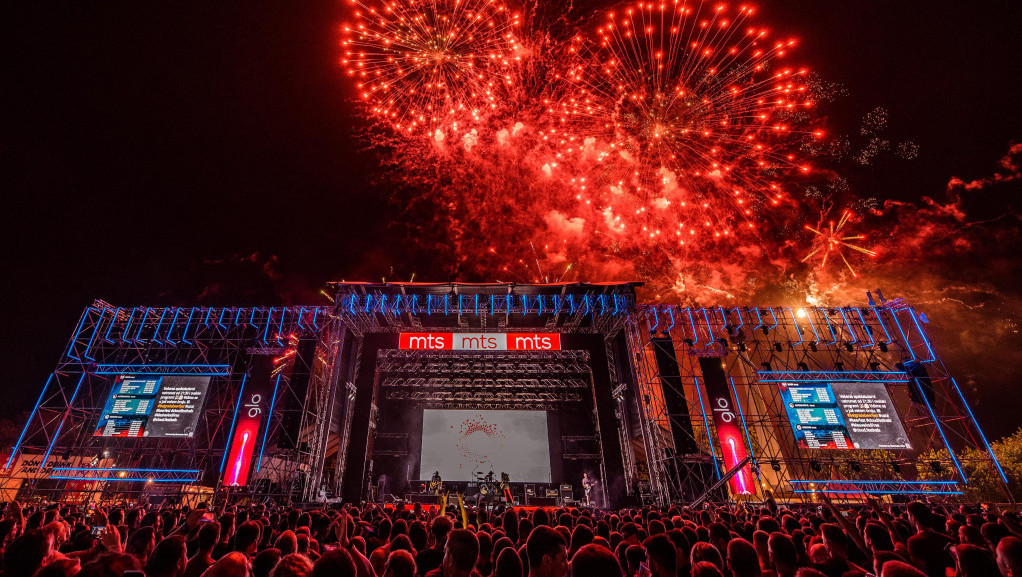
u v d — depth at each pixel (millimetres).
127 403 23359
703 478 22000
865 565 4961
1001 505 22797
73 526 8297
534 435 30000
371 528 7777
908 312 26016
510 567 3176
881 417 23703
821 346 26844
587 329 26750
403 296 24812
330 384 23344
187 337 24938
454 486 28438
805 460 23234
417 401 30766
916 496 22953
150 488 23047
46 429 23812
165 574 3539
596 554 2547
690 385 29469
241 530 4922
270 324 24797
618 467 22547
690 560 4422
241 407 22891
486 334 24625
